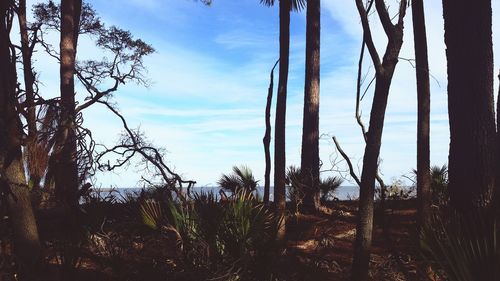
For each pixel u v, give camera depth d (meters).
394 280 6.59
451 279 4.39
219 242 6.30
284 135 8.92
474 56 8.08
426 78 8.14
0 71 5.73
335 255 8.48
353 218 11.30
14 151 5.71
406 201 11.40
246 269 6.03
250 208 6.53
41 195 8.17
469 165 7.94
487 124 7.97
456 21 8.20
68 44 12.52
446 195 10.20
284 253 7.27
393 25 5.35
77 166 8.00
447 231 4.66
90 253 6.72
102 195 9.07
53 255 6.34
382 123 5.27
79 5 15.66
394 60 5.30
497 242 4.16
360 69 7.57
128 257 6.69
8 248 5.89
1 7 5.74
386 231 7.12
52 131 7.32
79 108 8.08
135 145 8.48
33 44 6.61
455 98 8.21
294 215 11.22
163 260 6.40
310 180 12.42
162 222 7.24
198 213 6.62
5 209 5.93
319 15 14.21
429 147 7.90
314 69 13.77
